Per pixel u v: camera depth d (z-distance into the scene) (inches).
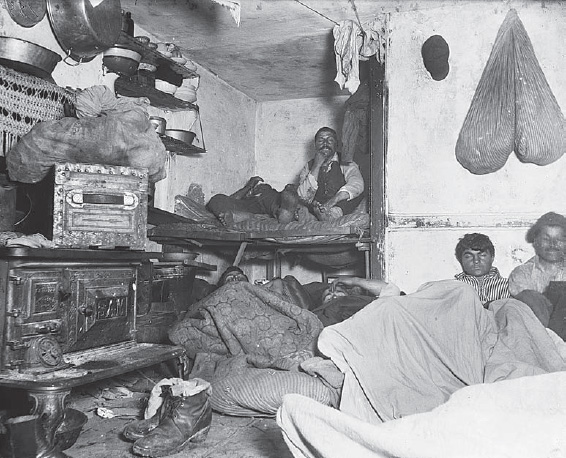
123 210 139.1
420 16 211.0
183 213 249.3
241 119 307.7
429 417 92.0
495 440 85.6
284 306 159.6
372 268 213.8
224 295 163.3
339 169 245.4
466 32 205.5
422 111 210.4
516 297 187.2
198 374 157.0
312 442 96.8
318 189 246.2
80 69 180.5
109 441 125.3
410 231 209.9
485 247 196.2
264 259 280.7
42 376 113.8
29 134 129.7
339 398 134.2
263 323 158.4
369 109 227.5
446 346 133.0
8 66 139.1
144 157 144.6
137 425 125.6
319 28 225.8
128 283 146.2
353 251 244.2
